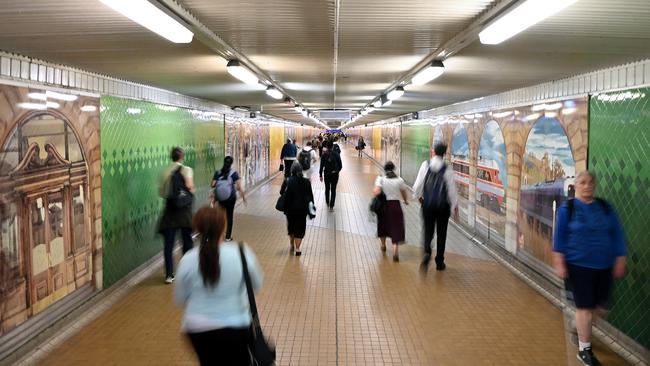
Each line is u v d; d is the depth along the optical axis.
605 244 4.38
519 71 6.07
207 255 3.12
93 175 6.12
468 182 10.70
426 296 6.50
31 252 4.83
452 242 9.95
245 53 5.56
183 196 7.02
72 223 5.63
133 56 5.30
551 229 6.52
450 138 12.49
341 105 16.08
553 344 5.03
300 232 8.54
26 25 3.80
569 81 6.29
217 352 3.12
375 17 3.86
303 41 4.85
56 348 4.92
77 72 5.90
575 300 4.53
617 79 5.23
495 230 8.86
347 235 10.41
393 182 8.46
